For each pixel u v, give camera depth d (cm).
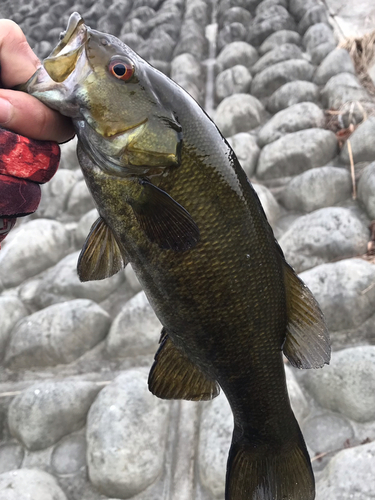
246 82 140
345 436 61
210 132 28
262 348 32
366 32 144
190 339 31
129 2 207
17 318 95
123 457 62
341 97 117
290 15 165
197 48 164
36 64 33
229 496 36
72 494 64
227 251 29
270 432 35
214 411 65
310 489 36
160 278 30
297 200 101
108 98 27
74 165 139
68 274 99
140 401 67
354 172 100
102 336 87
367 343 71
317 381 66
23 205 30
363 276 74
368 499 49
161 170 28
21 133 29
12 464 70
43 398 73
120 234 30
